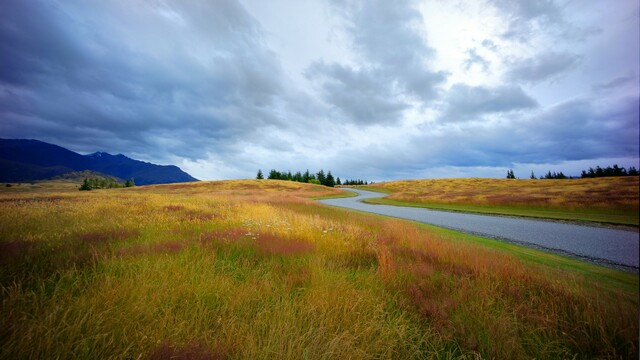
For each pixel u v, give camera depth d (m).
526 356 2.83
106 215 9.57
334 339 2.53
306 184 90.44
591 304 4.14
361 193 84.12
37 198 17.00
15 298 2.74
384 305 3.58
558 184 63.62
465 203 37.06
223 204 16.34
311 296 3.53
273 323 2.78
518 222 21.30
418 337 2.99
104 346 2.27
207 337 2.64
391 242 8.00
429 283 4.49
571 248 12.57
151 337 2.41
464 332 3.10
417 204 39.84
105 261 4.29
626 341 3.13
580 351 3.12
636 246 12.97
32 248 4.90
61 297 3.03
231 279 4.00
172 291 3.34
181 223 8.81
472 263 5.98
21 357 2.09
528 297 4.49
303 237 7.39
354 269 5.11
